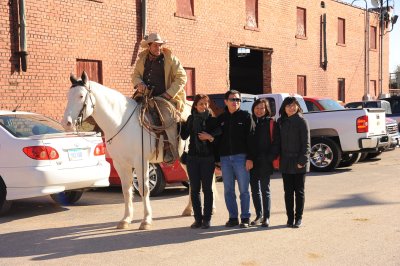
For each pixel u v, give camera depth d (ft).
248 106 40.63
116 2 50.37
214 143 24.64
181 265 18.83
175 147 25.67
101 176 29.78
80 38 47.11
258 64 76.48
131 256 20.07
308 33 81.82
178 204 31.17
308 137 23.68
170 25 56.70
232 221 24.79
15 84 42.01
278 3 74.59
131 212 25.29
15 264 19.31
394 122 50.93
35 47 43.39
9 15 41.45
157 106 24.85
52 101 44.83
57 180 27.32
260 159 24.36
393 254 19.65
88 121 26.20
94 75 49.14
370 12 101.86
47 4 44.21
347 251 20.15
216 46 63.41
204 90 61.82
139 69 25.91
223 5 64.28
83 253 20.61
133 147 24.17
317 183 37.42
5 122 28.30
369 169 44.73
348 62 94.17
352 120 42.52
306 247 20.85
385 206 28.63
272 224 25.08
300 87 81.30
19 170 26.94
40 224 26.21
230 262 19.06
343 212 27.32
